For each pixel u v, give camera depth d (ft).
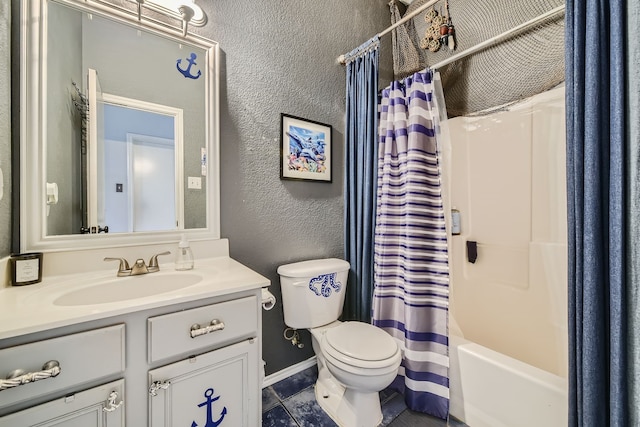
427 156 4.43
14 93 2.88
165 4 3.72
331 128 5.53
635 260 2.27
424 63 6.32
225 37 4.21
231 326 2.85
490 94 5.47
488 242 5.50
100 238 3.35
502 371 3.49
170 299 2.46
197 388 2.65
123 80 3.54
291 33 4.94
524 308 4.91
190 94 3.94
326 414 4.14
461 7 5.84
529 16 4.88
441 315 4.16
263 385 4.74
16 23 2.90
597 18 2.53
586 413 2.51
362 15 6.03
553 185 4.64
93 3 3.30
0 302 2.32
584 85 2.63
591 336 2.49
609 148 2.46
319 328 4.67
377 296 4.73
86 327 2.16
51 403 2.02
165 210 3.78
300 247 5.14
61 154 3.16
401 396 4.52
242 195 4.42
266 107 4.64
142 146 3.65
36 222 2.97
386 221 4.72
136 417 2.37
